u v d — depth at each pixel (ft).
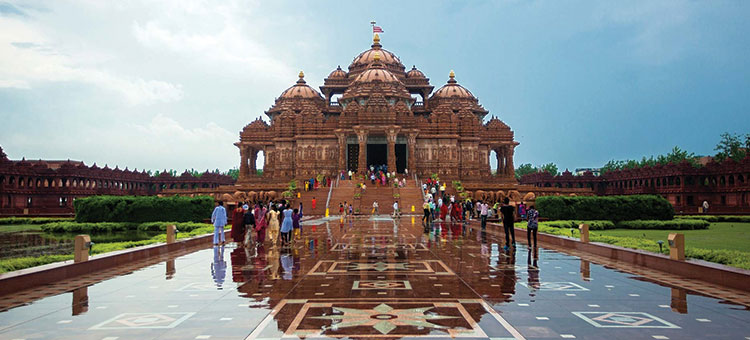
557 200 143.95
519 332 30.25
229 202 163.22
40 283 46.19
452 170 293.64
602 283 46.09
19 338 29.58
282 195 211.82
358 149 303.68
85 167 289.94
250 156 336.08
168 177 365.61
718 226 141.08
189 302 38.58
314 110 309.63
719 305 37.19
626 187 326.85
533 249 75.56
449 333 30.01
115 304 38.09
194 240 84.02
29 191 262.88
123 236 123.65
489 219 148.87
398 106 294.05
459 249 75.41
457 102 352.49
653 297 39.96
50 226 146.10
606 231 122.01
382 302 38.06
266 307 36.68
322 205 209.67
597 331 30.53
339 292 41.88
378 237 97.09
